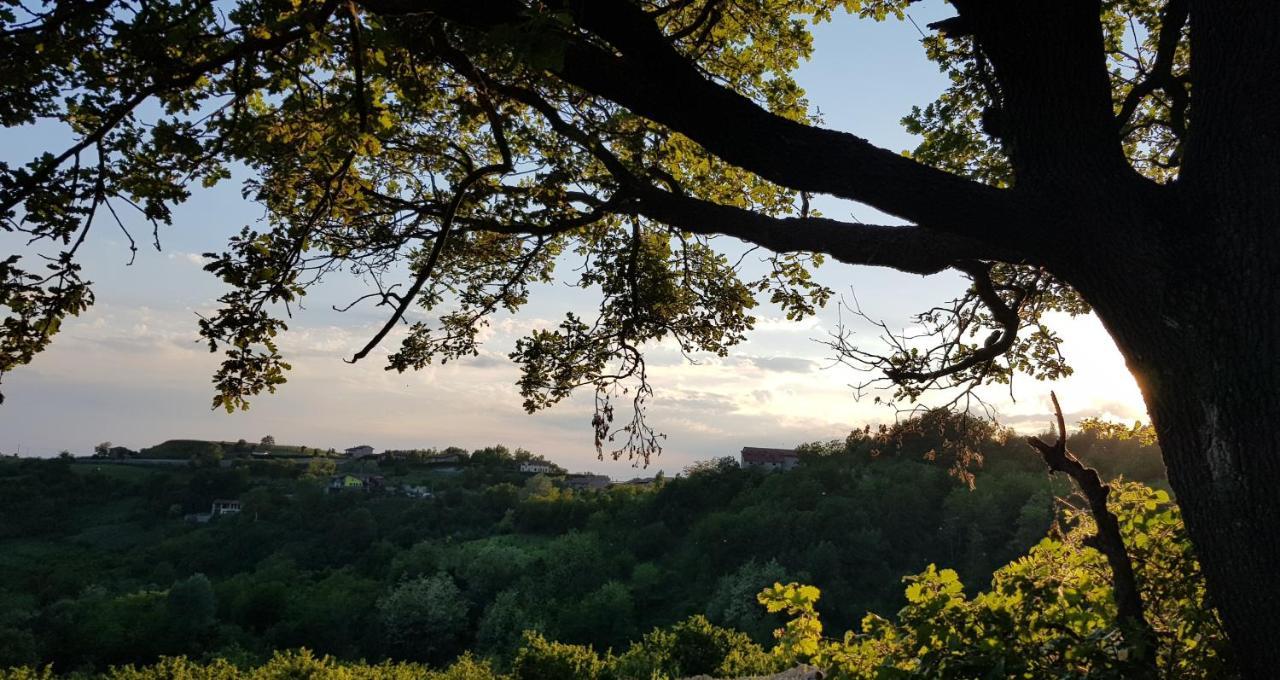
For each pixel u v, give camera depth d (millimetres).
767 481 85438
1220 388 2627
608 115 5605
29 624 61125
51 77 3689
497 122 4262
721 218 3900
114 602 64062
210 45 3482
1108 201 2883
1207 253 2729
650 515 92438
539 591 74188
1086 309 6562
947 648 3117
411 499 117375
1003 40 2998
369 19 3070
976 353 5043
